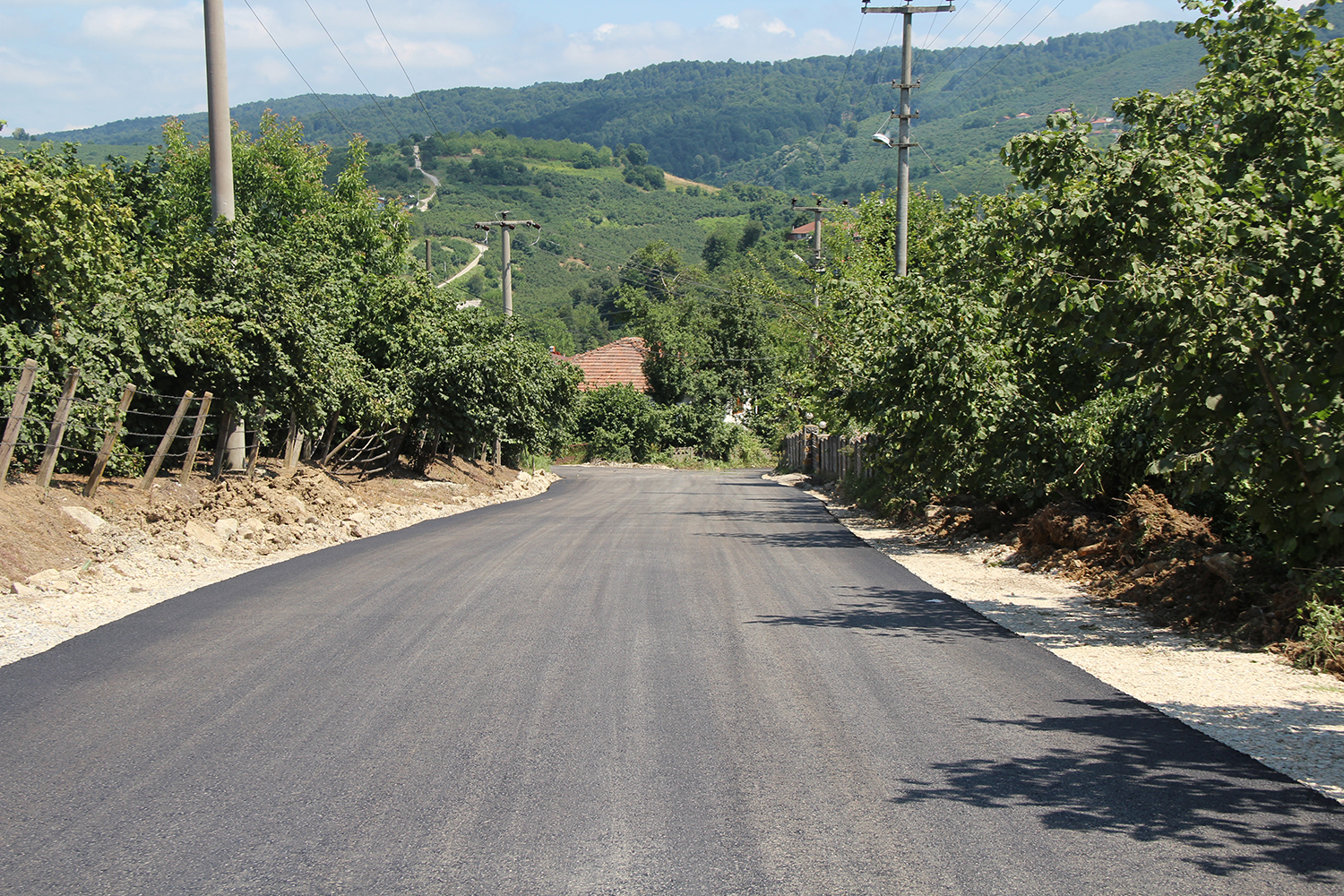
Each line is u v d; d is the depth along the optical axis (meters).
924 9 24.23
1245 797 4.62
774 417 63.22
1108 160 9.38
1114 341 8.68
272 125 27.47
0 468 10.70
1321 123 8.95
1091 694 6.39
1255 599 8.45
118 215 15.05
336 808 4.37
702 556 12.91
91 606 8.66
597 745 5.24
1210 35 10.98
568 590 10.06
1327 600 7.80
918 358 15.41
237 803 4.42
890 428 16.89
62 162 15.02
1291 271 7.82
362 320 22.53
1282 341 7.92
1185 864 3.91
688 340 63.12
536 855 3.93
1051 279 9.02
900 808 4.44
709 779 4.78
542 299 113.19
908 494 18.31
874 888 3.68
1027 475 14.36
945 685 6.57
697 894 3.62
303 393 16.48
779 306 45.94
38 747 5.11
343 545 13.67
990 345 14.91
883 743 5.34
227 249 15.90
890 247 33.84
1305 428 7.88
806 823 4.27
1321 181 8.38
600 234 144.75
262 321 15.80
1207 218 8.38
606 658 7.15
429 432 23.81
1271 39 10.21
